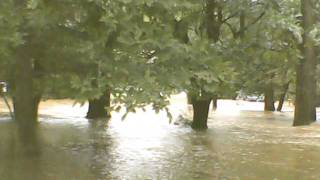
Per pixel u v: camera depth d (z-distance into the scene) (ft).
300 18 77.00
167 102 28.37
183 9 33.30
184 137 61.62
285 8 64.80
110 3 27.32
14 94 38.50
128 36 28.22
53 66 34.71
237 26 70.54
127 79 28.63
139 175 35.40
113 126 75.61
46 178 33.19
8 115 90.94
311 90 80.84
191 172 36.81
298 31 63.98
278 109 157.07
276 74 116.16
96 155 44.24
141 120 88.22
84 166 38.22
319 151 48.39
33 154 38.68
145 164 40.04
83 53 30.09
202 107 73.46
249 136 63.62
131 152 46.91
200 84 34.01
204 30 63.67
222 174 36.19
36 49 33.91
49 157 41.60
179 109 127.65
